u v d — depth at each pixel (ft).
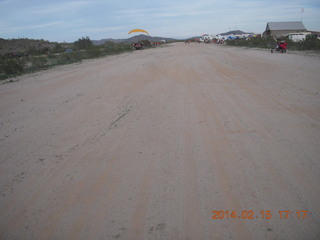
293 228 9.20
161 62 60.59
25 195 12.17
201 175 12.69
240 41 135.23
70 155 15.78
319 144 15.02
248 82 32.17
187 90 30.09
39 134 19.66
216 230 9.33
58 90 34.86
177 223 9.75
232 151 14.82
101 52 108.78
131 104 25.72
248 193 11.13
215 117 20.48
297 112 20.30
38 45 219.20
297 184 11.51
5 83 45.73
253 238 8.89
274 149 14.75
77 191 12.09
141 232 9.43
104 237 9.33
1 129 21.48
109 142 17.21
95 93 31.45
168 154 14.98
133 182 12.48
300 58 54.34
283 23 180.65
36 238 9.56
